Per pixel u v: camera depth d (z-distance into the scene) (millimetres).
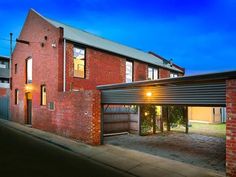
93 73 17750
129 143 12320
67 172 7395
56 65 15578
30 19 19531
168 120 17141
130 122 15688
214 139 13891
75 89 16297
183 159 9273
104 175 7293
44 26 17281
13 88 22984
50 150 10406
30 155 9328
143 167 8109
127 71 21266
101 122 11820
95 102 11672
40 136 13867
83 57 17312
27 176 6863
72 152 10211
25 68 20422
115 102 10875
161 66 24797
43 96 17328
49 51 16500
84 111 12148
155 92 8906
